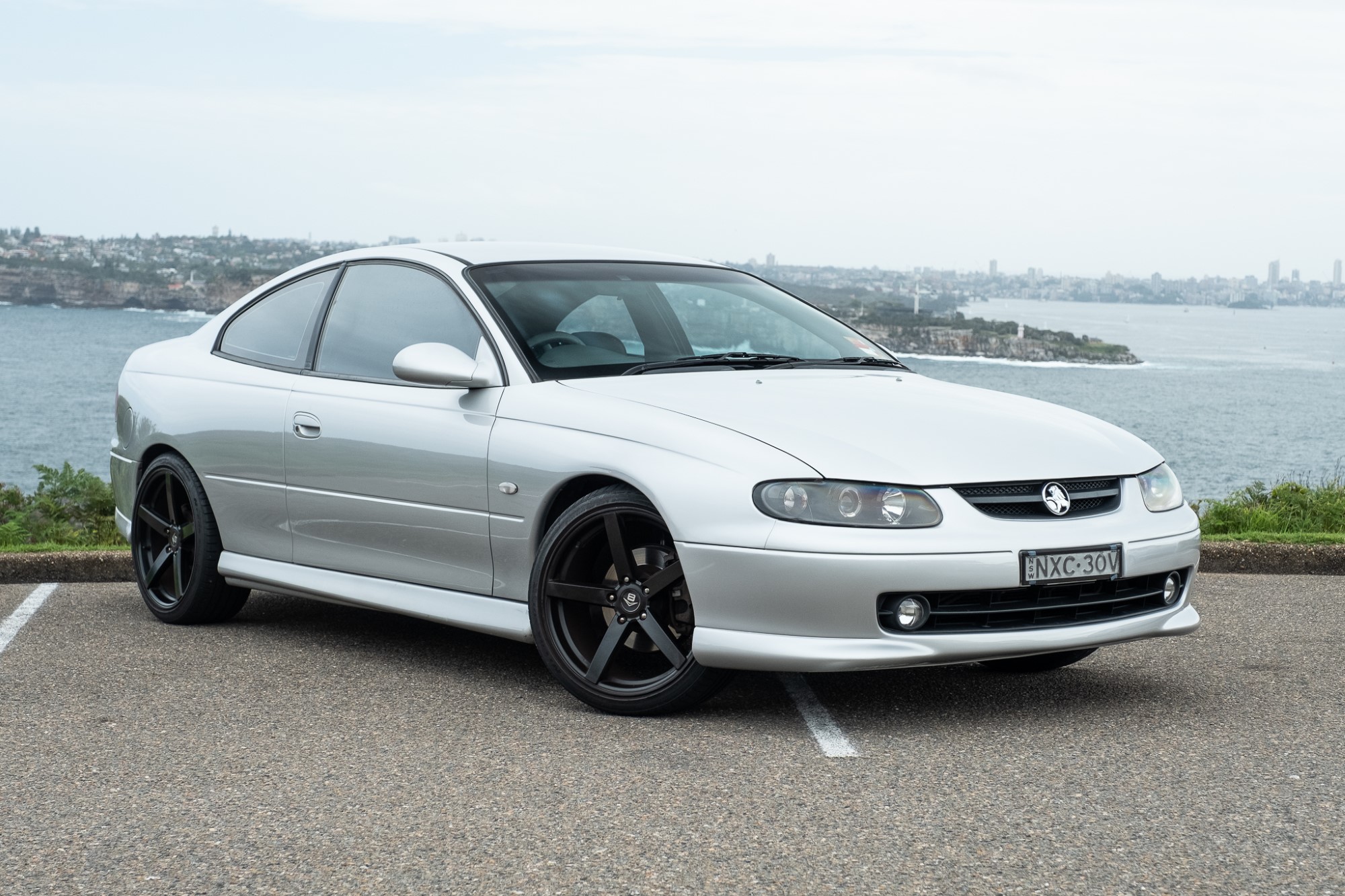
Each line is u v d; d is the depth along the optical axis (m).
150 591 5.41
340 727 3.70
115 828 2.83
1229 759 3.35
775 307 5.04
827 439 3.66
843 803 2.97
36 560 6.55
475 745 3.50
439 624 5.31
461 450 4.19
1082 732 3.63
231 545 5.07
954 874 2.52
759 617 3.53
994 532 3.54
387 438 4.42
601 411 3.92
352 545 4.61
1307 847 2.67
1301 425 113.94
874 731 3.64
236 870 2.58
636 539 3.82
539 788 3.11
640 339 4.48
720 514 3.56
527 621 4.06
